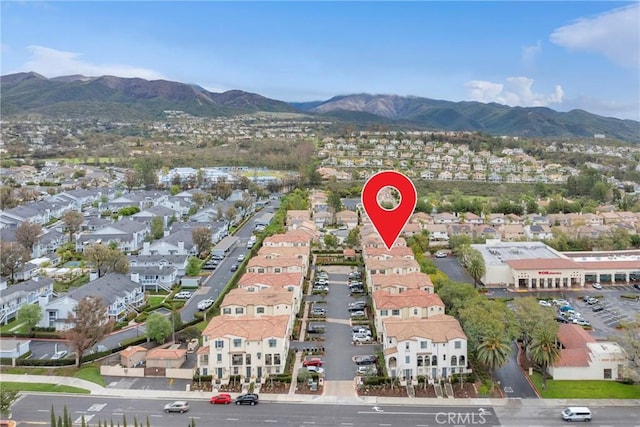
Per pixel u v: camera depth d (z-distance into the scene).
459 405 92.12
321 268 178.50
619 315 138.50
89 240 193.88
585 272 166.00
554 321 106.56
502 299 149.75
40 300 129.88
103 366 104.12
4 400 83.50
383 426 84.88
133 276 150.50
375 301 126.94
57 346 117.75
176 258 169.00
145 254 177.88
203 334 104.19
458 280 169.62
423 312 120.06
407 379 100.75
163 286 155.25
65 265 176.00
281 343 102.19
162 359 104.31
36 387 98.38
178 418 87.56
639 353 96.38
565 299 152.88
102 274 153.12
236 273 163.00
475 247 188.50
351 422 86.19
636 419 87.12
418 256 167.50
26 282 145.38
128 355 105.44
